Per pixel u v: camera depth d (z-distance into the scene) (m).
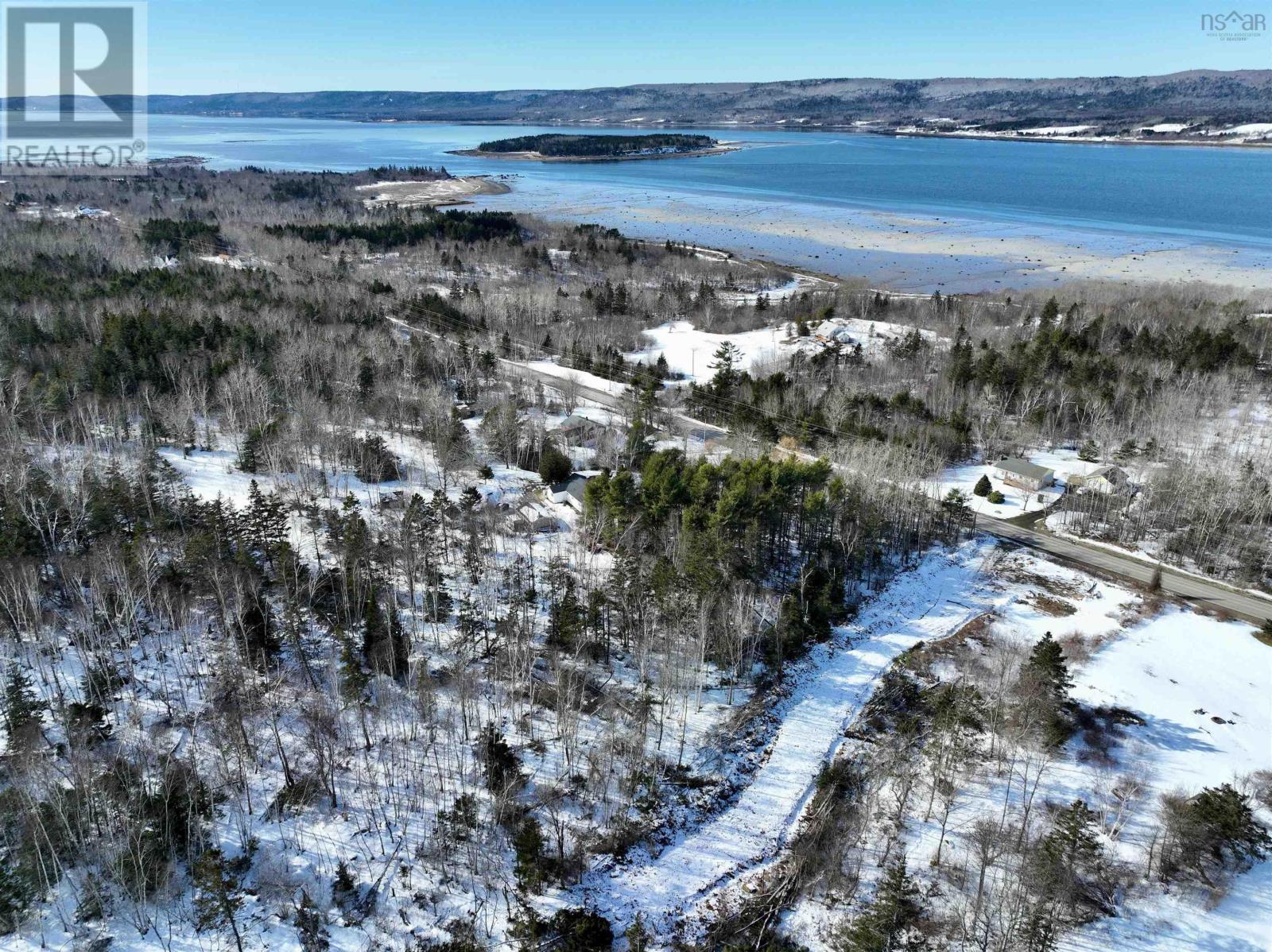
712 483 78.94
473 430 106.94
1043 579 82.50
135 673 60.19
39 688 57.00
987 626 74.62
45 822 45.78
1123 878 49.94
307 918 44.75
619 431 107.75
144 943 43.69
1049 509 95.31
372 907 46.69
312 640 64.81
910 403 115.19
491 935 45.84
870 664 69.56
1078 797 55.81
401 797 53.06
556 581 72.06
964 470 105.50
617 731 58.03
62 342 113.19
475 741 57.19
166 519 71.81
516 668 62.88
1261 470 95.69
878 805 55.53
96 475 76.94
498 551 79.00
